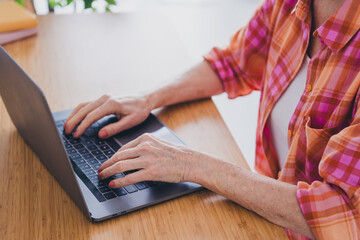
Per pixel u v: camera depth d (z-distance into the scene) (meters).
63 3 2.51
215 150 1.09
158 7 3.87
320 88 0.99
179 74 1.29
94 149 1.05
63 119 1.14
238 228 0.89
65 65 1.36
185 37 3.45
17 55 1.39
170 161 0.95
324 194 0.88
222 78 1.31
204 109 1.25
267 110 1.20
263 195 0.91
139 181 0.94
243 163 1.06
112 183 0.93
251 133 2.70
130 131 1.12
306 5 1.05
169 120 1.19
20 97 0.87
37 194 0.93
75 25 1.59
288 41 1.14
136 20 1.66
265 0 1.26
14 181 0.96
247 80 1.34
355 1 0.92
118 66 1.38
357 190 0.87
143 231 0.86
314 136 0.98
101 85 1.29
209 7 3.91
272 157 1.27
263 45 1.28
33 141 0.98
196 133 1.15
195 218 0.90
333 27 0.95
